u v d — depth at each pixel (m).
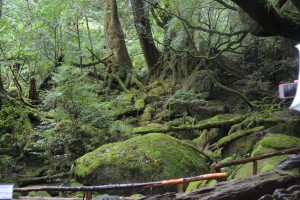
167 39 13.83
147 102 13.55
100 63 15.53
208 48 12.95
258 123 9.73
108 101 13.77
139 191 7.59
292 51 12.09
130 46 18.52
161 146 8.24
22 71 14.47
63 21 14.22
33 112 11.33
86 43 15.77
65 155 9.77
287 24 6.71
